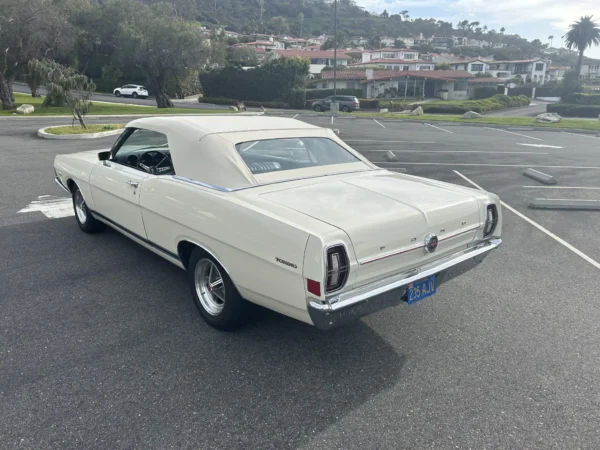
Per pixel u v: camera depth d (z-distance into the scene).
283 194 3.25
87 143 13.91
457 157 13.24
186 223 3.38
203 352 3.22
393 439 2.47
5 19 24.61
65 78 15.86
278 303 2.87
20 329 3.45
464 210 3.34
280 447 2.40
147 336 3.41
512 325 3.73
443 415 2.66
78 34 35.75
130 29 33.66
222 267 3.25
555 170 11.34
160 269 4.60
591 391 2.91
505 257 5.31
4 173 9.08
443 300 4.17
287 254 2.68
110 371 2.98
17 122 20.22
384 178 3.93
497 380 3.00
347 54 96.12
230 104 46.03
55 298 3.95
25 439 2.39
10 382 2.84
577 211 7.43
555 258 5.30
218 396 2.77
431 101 54.91
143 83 52.03
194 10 124.56
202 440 2.43
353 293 2.71
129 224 4.27
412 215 2.99
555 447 2.44
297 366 3.10
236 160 3.49
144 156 4.20
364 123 27.06
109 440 2.41
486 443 2.46
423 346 3.39
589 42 84.50
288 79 47.25
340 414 2.65
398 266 2.95
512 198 8.30
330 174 3.87
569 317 3.88
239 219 2.97
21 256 4.85
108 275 4.44
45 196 7.35
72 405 2.66
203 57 35.06
